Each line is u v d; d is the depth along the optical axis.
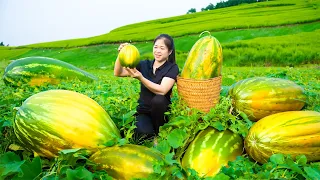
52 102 3.41
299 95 4.52
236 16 39.62
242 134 3.84
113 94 6.18
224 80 9.07
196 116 4.01
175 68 4.51
